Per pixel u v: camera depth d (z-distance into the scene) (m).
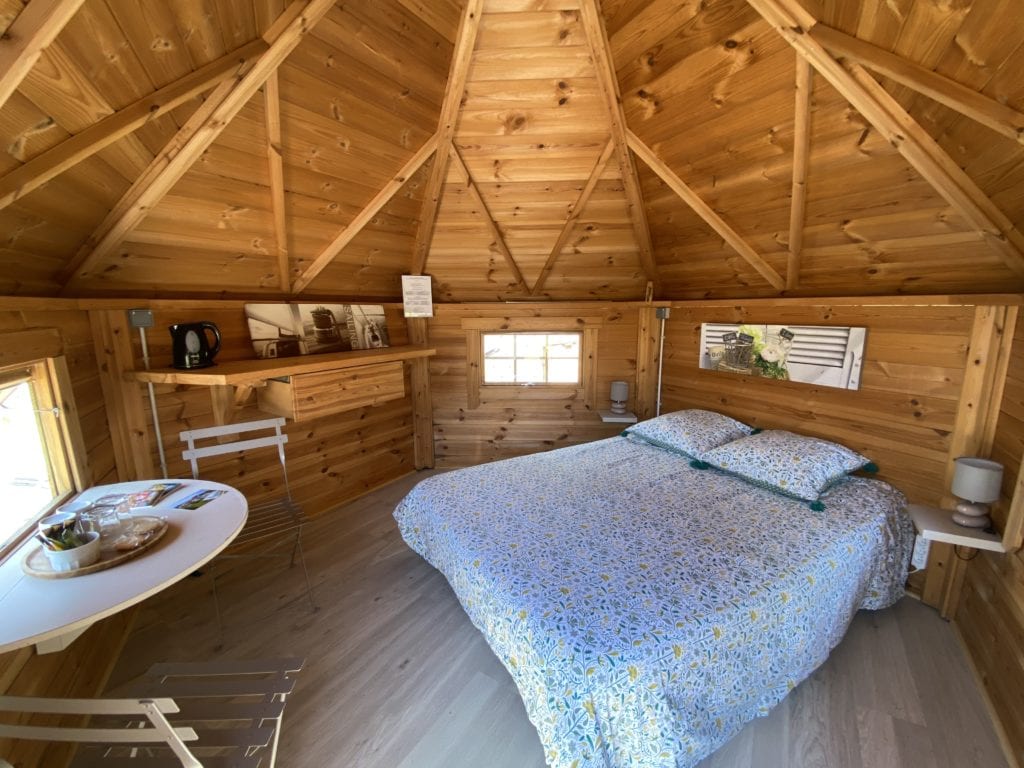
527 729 1.60
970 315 2.06
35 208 1.51
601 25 2.03
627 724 1.27
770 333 2.96
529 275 3.67
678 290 3.62
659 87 2.19
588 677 1.25
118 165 1.66
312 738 1.55
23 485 1.59
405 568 2.57
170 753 1.15
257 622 2.13
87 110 1.34
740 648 1.47
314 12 1.67
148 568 1.24
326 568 2.57
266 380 2.67
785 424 2.94
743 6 1.70
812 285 2.71
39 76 1.14
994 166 1.58
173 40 1.39
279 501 2.43
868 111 1.68
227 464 2.69
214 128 1.78
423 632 2.07
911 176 1.85
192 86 1.56
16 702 0.91
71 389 1.81
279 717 1.15
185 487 1.78
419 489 2.46
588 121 2.49
